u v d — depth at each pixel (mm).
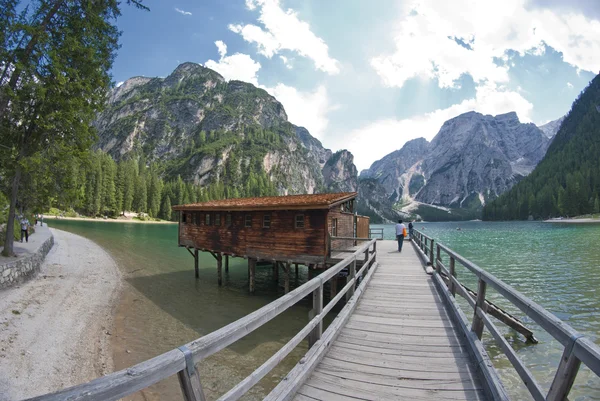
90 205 93688
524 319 13477
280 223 16875
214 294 18203
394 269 14148
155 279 21562
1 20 14695
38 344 10000
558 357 10047
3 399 7238
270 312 3402
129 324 12875
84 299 15438
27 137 17391
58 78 15234
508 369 9359
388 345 5941
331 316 13977
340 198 16547
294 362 9602
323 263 15336
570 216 126375
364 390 4344
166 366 1953
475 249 40938
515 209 164500
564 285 20047
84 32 17078
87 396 1485
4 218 22625
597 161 150625
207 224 21484
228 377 8844
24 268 16656
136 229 68750
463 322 6125
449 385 4469
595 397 8008
